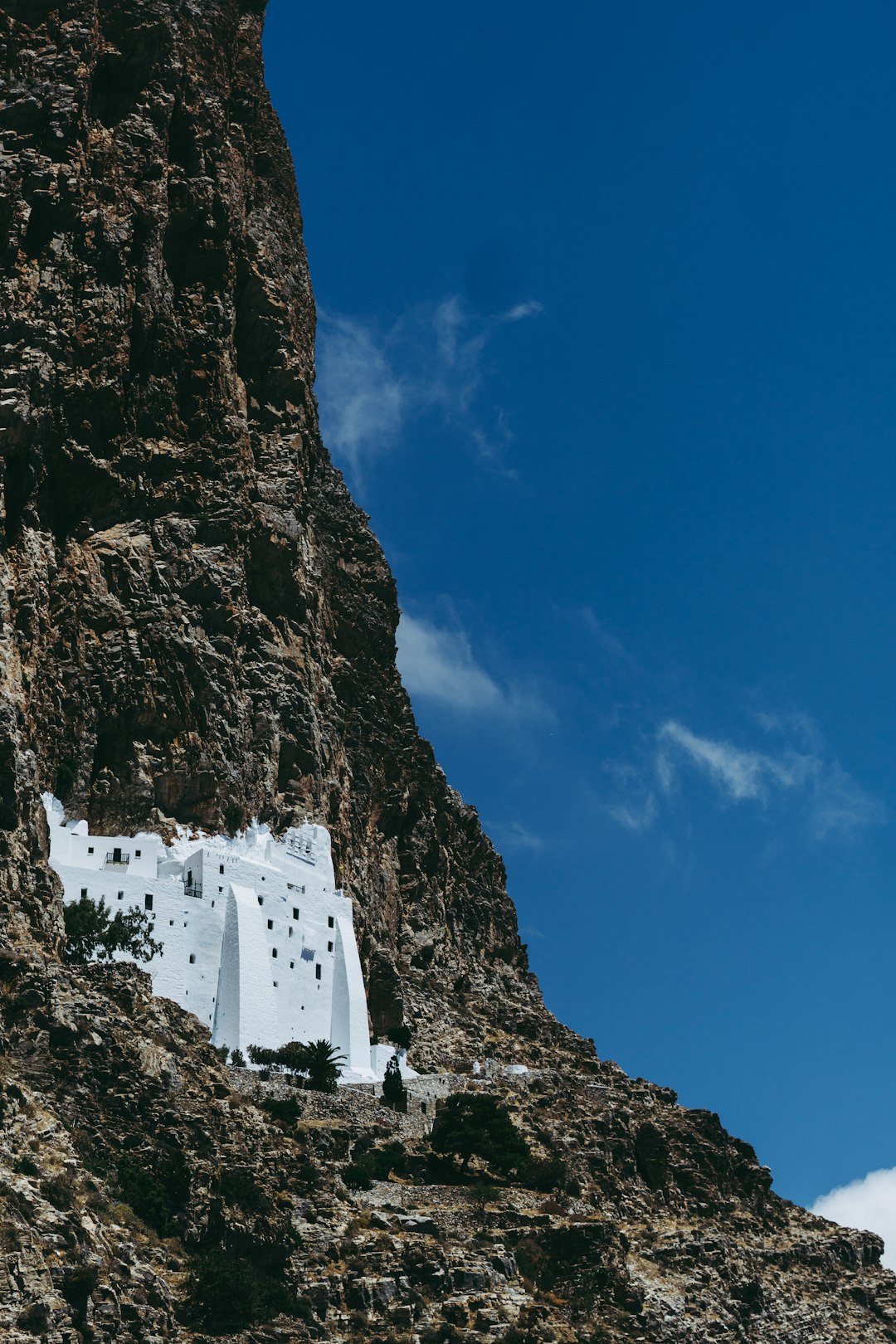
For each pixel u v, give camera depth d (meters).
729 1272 193.75
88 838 186.88
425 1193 172.00
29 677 187.62
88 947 174.62
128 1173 149.12
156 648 199.12
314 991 195.38
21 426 190.00
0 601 184.25
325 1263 152.38
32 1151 142.50
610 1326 163.50
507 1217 168.75
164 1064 160.50
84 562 199.38
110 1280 135.50
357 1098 184.12
